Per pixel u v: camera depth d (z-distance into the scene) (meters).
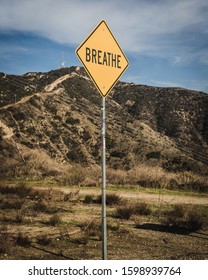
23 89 110.81
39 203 15.73
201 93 142.12
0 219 13.02
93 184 27.92
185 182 28.25
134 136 100.62
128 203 17.70
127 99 141.50
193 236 11.38
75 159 81.94
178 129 119.25
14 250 9.09
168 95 141.88
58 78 144.25
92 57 6.71
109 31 7.00
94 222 12.27
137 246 9.89
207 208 17.36
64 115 100.12
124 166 78.00
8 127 82.88
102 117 6.64
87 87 141.38
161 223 13.32
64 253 8.94
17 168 36.28
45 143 83.69
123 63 7.18
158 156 82.94
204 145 112.00
